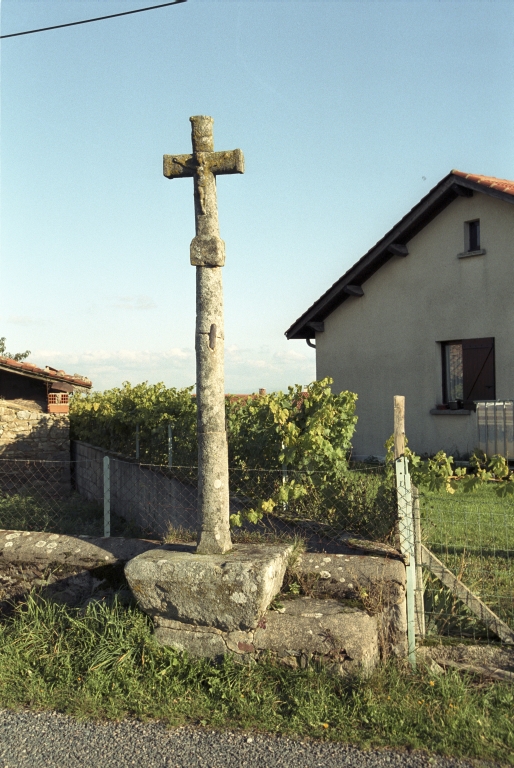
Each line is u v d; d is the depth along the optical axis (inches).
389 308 643.5
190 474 304.3
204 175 202.4
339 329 682.2
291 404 266.4
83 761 152.2
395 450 203.8
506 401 503.8
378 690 172.6
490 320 572.7
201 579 187.0
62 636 204.2
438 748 151.3
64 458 611.8
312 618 186.9
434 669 184.2
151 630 196.9
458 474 223.6
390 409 641.6
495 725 159.5
